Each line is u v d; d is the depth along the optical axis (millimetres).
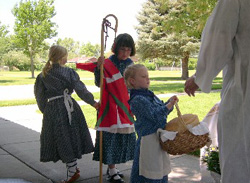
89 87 17953
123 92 3555
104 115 3514
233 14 1980
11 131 6551
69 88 3670
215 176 3117
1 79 28281
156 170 2615
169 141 2482
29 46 32375
